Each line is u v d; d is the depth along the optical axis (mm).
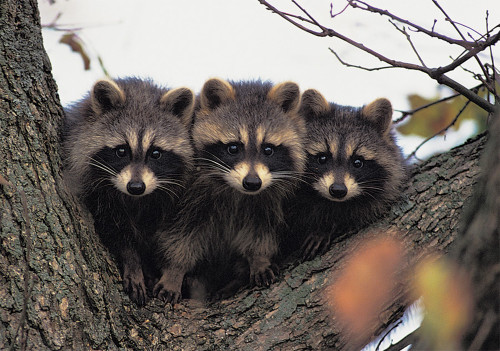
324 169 8633
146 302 6777
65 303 5582
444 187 7297
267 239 8391
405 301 6680
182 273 8141
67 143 7391
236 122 8539
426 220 7090
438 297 4469
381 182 8352
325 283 6715
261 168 8258
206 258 8711
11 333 5145
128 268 7316
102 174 7934
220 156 8469
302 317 6441
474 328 4281
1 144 5895
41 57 6668
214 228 8734
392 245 6934
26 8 6637
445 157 7648
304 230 8586
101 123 8109
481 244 4367
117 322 6152
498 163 4395
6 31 6430
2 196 5668
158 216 8320
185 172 8391
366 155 8656
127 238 7688
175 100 8492
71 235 6020
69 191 6484
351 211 8352
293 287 6777
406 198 7508
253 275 7957
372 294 6590
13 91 6199
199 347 6293
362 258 6883
